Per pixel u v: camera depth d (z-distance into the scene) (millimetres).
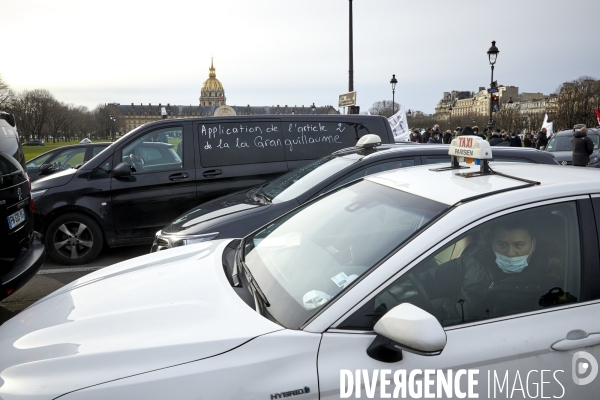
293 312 1902
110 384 1646
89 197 6125
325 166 4758
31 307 2418
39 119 119625
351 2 16359
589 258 2045
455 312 1905
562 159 15156
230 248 2830
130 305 2105
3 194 4012
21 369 1771
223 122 6383
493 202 2035
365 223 2301
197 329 1837
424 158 4695
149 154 6312
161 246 4211
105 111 159875
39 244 4730
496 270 1999
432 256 1914
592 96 63125
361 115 6812
